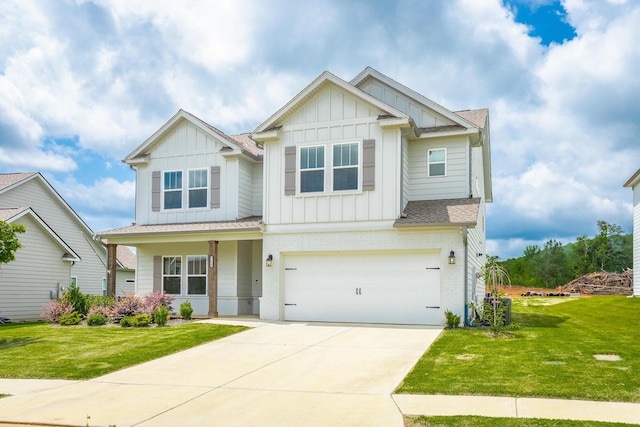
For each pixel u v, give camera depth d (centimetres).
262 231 1836
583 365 988
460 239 1616
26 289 2369
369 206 1723
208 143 2114
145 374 1046
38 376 1041
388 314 1692
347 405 794
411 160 1872
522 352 1123
